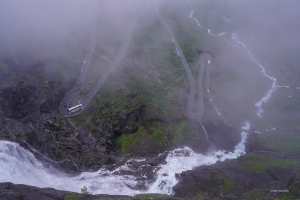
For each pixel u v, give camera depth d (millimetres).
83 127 101812
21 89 98125
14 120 92812
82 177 88125
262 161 94438
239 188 81875
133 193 84000
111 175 90250
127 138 106812
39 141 90875
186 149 109500
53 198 68750
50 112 99500
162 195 77125
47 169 87000
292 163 91625
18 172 82062
